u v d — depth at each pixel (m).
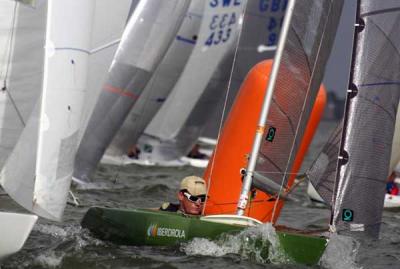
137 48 66.69
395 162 64.50
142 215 40.03
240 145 47.53
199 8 83.44
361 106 41.44
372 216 41.56
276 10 99.00
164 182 70.19
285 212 58.09
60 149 37.34
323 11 42.97
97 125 64.94
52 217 37.19
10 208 47.59
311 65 43.06
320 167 42.12
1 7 36.88
